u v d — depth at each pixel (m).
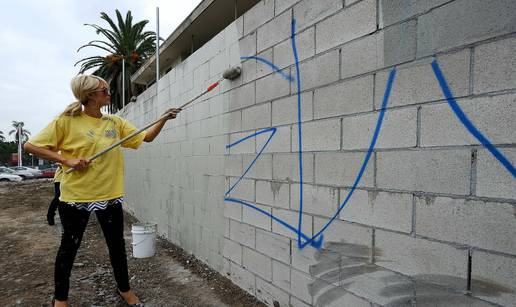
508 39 1.26
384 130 1.72
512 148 1.25
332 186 2.04
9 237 5.14
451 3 1.44
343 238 1.96
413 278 1.59
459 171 1.41
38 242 4.79
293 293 2.35
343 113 1.96
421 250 1.56
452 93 1.43
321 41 2.11
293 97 2.35
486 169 1.33
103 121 2.71
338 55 1.99
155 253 4.18
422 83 1.55
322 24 2.10
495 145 1.30
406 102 1.62
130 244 4.68
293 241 2.35
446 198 1.46
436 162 1.49
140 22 18.81
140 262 3.83
